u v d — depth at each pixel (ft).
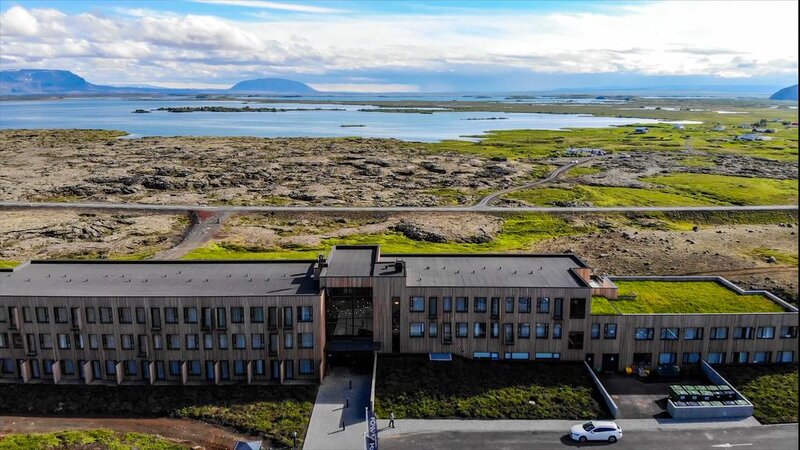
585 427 247.50
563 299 296.10
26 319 283.59
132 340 285.43
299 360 289.53
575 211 652.89
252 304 281.54
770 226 622.13
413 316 299.58
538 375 292.81
